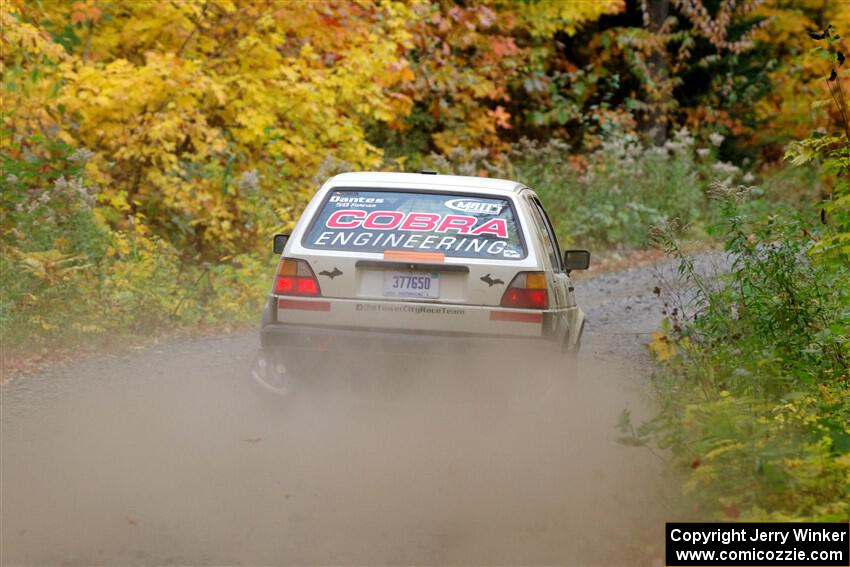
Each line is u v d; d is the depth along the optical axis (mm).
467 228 20562
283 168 43438
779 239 22594
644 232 59031
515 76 68000
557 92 72000
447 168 57625
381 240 20422
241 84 41875
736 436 15438
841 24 74812
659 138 75750
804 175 66125
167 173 39969
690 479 15094
